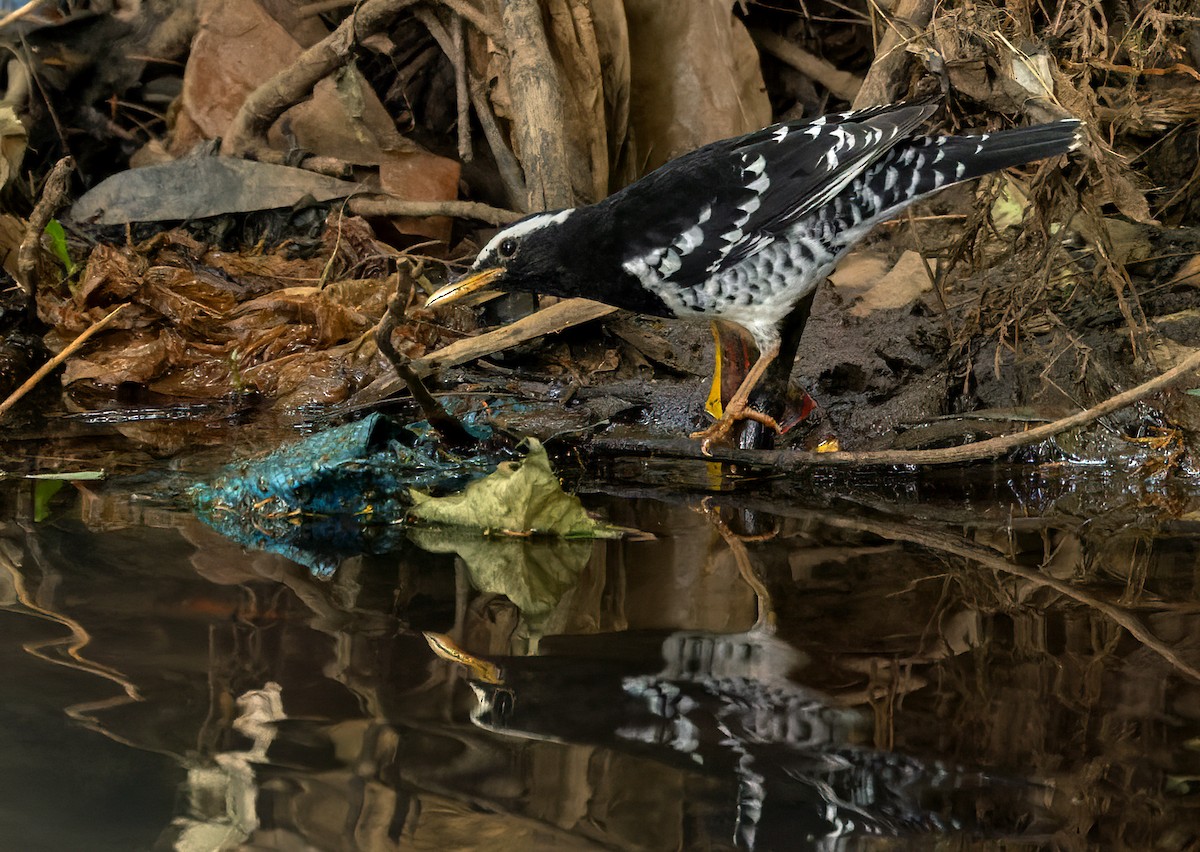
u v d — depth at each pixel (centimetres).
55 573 639
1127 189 859
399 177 1245
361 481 780
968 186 1177
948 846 384
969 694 498
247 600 605
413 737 457
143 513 755
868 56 1405
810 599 613
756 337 863
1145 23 948
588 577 651
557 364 1048
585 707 484
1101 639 559
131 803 404
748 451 837
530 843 377
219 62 1287
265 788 415
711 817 401
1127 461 859
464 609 598
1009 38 873
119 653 534
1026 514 766
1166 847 384
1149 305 1011
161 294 1098
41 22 1334
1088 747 448
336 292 1110
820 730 463
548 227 843
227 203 1225
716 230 816
